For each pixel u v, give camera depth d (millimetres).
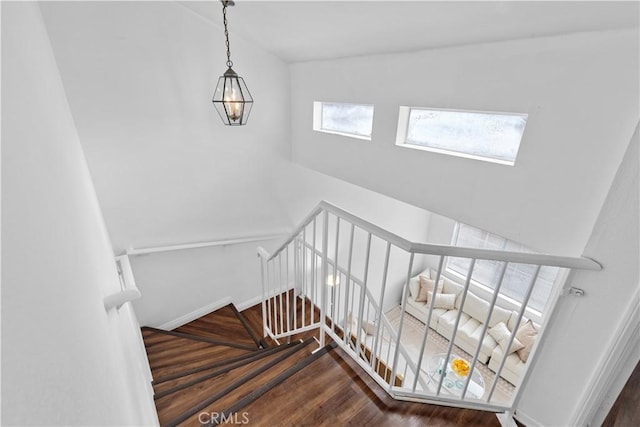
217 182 3043
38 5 1742
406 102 2172
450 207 2066
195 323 3400
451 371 3611
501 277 1145
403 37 1884
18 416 261
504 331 4168
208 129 2822
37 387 327
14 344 293
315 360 1603
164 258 3014
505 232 1795
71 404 425
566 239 1541
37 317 382
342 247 4375
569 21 1272
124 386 911
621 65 1234
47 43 1691
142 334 2996
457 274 5176
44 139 753
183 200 2900
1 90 442
